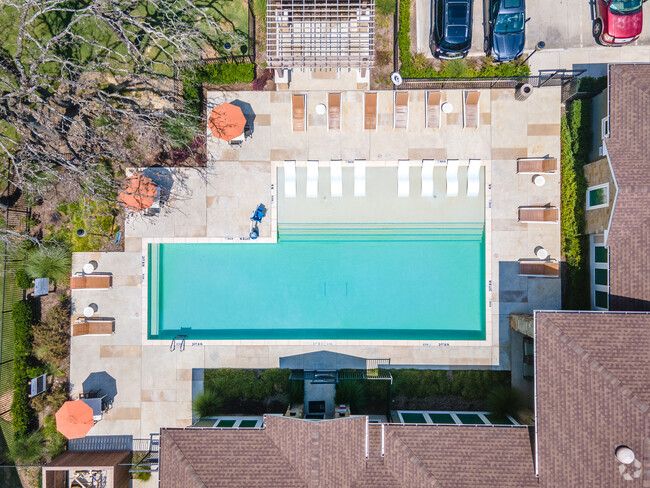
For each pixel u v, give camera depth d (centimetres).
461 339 1852
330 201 1883
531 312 1842
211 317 1902
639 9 1753
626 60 1838
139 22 1570
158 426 1873
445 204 1875
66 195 1842
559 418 1504
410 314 1888
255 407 1886
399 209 1877
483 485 1530
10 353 1858
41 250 1747
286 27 1672
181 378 1877
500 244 1850
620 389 1454
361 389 1834
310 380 1811
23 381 1828
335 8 1728
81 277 1814
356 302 1889
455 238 1880
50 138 1805
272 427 1611
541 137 1841
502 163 1848
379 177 1877
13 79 1828
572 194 1817
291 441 1587
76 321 1875
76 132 1845
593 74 1847
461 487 1529
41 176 1827
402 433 1588
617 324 1516
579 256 1808
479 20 1859
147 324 1866
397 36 1845
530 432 1579
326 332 1888
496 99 1850
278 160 1861
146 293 1859
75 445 1884
